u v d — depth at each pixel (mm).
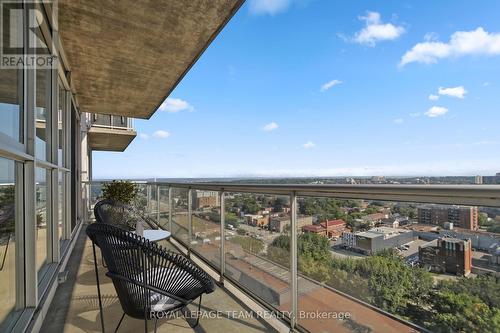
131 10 2971
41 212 2553
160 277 1576
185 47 3736
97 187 7590
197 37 3504
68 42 3553
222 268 2908
